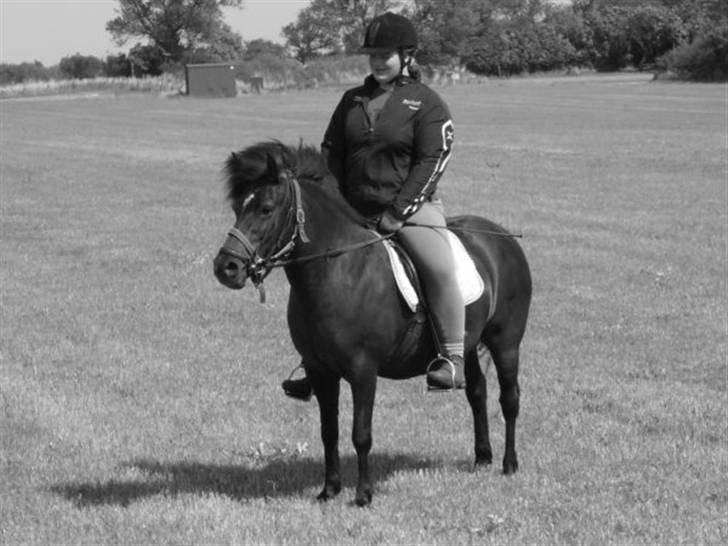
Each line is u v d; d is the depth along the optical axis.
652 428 9.80
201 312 14.77
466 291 7.64
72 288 16.44
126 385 11.34
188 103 74.12
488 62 123.75
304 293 7.14
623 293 15.70
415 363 7.73
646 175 29.52
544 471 8.59
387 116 7.44
